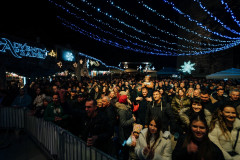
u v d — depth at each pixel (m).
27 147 4.25
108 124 2.65
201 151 1.72
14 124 5.30
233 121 2.26
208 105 3.51
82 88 8.64
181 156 1.85
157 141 2.32
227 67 32.47
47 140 3.85
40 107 4.48
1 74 8.91
